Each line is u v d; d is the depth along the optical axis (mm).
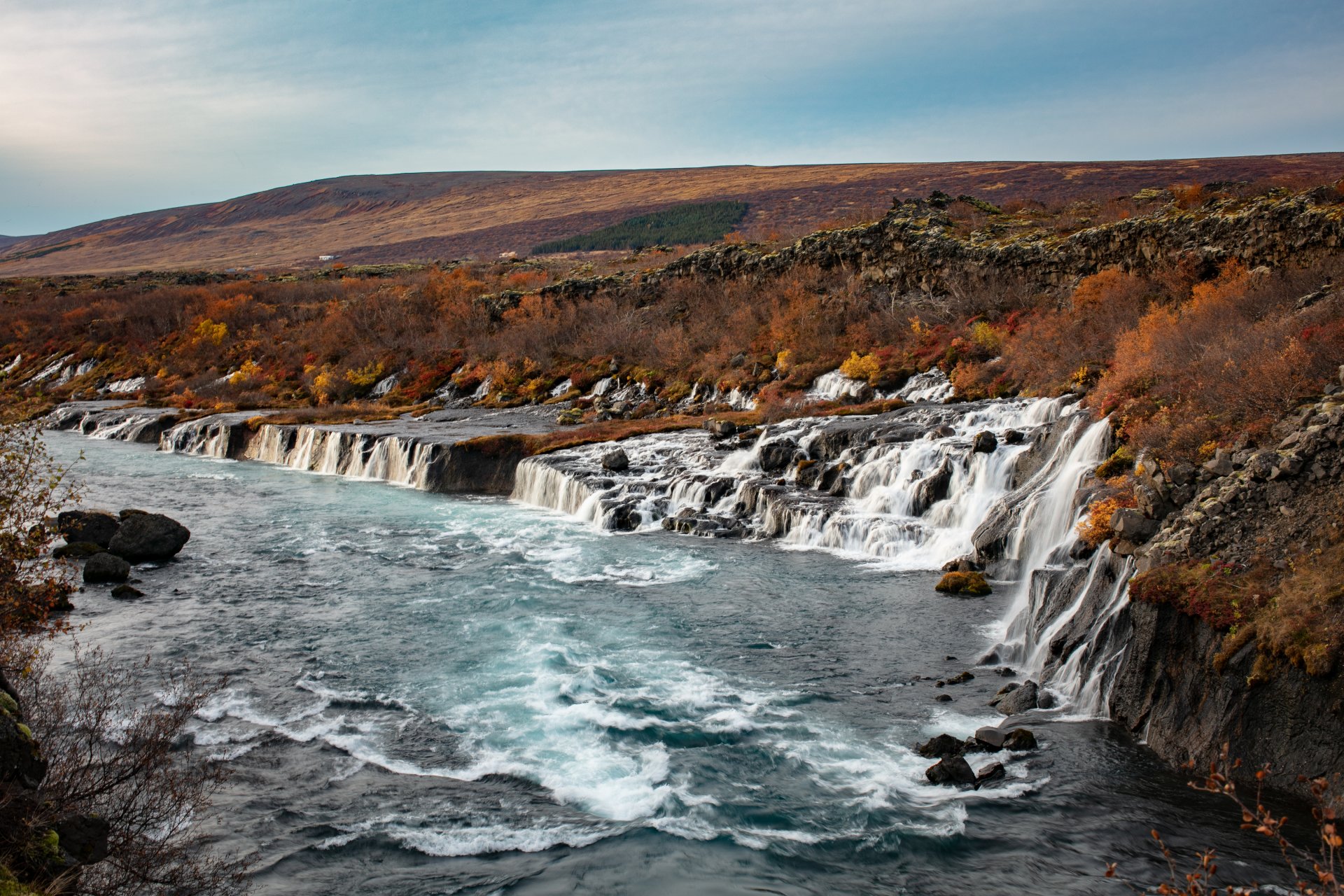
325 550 31125
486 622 23078
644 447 42562
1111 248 44938
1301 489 15547
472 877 12148
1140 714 15195
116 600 25031
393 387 71875
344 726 17016
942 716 16922
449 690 18672
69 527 29469
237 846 12766
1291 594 13516
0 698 10734
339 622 23203
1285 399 19172
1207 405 21516
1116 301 40875
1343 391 18516
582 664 20016
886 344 50375
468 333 76250
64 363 98500
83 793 11477
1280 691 12930
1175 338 29281
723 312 62594
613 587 26047
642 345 62750
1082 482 23484
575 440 44562
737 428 42531
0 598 15281
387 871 12273
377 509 38938
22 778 10305
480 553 30516
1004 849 12469
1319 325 22906
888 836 12898
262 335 89750
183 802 13156
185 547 31547
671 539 32344
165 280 144000
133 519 29781
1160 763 14273
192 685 18938
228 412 68312
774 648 20812
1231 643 13758
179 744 16109
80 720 16031
